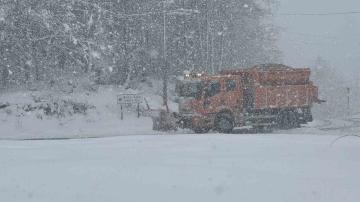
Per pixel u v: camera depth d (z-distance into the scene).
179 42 45.41
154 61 43.53
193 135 19.02
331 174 9.69
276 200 7.67
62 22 35.91
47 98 33.69
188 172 9.93
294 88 27.05
